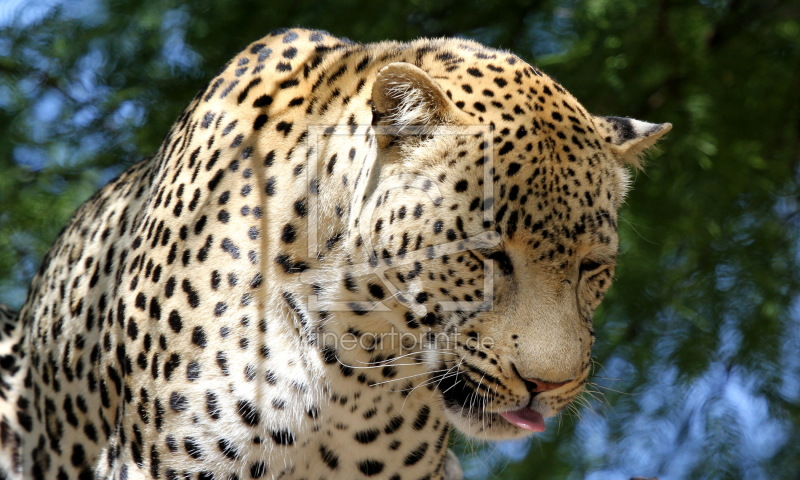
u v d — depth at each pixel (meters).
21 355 10.30
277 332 7.90
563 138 7.83
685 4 14.70
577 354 7.70
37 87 15.57
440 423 8.50
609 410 15.17
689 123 14.59
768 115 15.20
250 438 7.95
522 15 15.38
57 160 15.38
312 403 8.03
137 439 8.16
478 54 8.38
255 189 7.96
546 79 8.35
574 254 7.75
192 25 14.46
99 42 14.59
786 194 15.89
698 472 15.64
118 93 14.88
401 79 7.55
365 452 8.38
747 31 15.19
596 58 14.29
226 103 8.45
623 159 8.62
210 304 7.84
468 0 15.55
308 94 8.21
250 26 14.40
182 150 8.59
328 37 8.91
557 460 15.18
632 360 15.43
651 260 14.58
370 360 8.06
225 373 7.83
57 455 9.52
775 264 15.71
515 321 7.65
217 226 7.93
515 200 7.56
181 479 8.01
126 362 8.25
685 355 15.33
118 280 8.78
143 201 9.12
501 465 14.49
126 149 15.45
